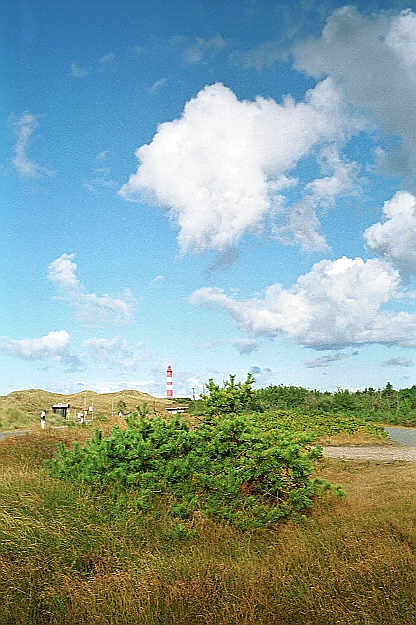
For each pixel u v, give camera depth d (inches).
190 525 299.7
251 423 370.6
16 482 329.1
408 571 221.9
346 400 1619.1
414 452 788.6
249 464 332.8
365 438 959.6
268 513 315.0
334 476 504.1
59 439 588.1
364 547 250.7
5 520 263.4
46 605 205.5
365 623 187.9
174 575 225.5
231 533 298.4
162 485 331.3
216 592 209.2
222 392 410.6
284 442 346.3
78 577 221.8
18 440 564.4
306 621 192.4
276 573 224.7
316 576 221.0
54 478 344.2
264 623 192.4
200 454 345.4
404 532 274.1
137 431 363.9
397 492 390.6
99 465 341.4
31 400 2044.8
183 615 197.3
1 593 206.5
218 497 324.8
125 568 233.6
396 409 1765.5
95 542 255.9
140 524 292.0
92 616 196.2
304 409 1507.1
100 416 1373.0
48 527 260.8
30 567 225.8
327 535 276.1
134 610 197.2
